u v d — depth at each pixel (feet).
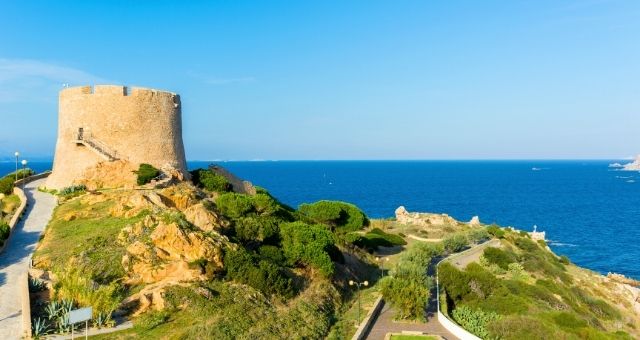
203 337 91.50
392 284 141.08
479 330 126.72
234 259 122.52
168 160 204.44
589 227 474.49
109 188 180.55
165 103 204.95
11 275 114.42
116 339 89.40
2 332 89.51
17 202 177.99
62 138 201.26
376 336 120.06
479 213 563.89
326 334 113.60
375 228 285.43
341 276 155.94
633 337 166.09
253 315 106.22
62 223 146.20
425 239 283.38
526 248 272.10
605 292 233.96
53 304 95.50
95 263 115.85
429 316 138.10
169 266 115.44
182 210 154.92
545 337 119.75
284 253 143.64
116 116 193.47
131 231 127.95
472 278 164.14
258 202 170.09
